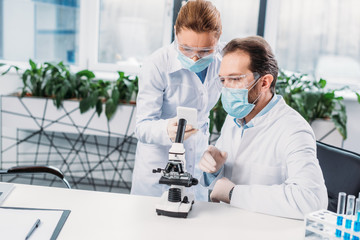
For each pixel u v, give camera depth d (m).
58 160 3.38
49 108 3.05
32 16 3.33
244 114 1.42
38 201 1.30
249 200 1.31
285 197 1.26
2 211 1.21
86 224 1.16
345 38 3.19
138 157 1.94
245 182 1.46
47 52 3.41
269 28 3.23
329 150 1.48
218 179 1.55
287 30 3.23
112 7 3.34
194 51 1.58
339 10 3.13
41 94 3.12
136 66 3.43
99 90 3.09
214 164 1.41
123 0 3.31
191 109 1.28
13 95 3.13
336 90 3.03
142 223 1.19
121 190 3.31
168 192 1.29
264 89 1.38
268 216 1.28
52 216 1.20
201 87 1.83
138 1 3.29
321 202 1.24
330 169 1.45
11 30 3.34
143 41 3.39
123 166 3.36
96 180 3.40
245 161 1.46
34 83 3.08
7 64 3.33
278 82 2.97
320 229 1.08
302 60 3.27
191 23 1.51
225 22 3.25
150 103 1.78
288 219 1.26
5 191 1.36
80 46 3.39
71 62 3.45
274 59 1.37
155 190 1.89
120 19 3.36
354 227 1.02
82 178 3.41
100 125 3.06
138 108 1.81
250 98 1.38
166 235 1.12
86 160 3.38
